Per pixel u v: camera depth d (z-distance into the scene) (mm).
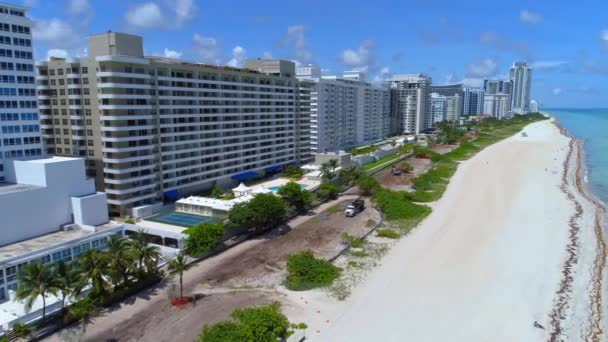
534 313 55281
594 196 120750
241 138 123250
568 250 77250
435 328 51219
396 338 49031
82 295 56625
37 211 71375
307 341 47906
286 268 68500
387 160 181500
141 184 92188
